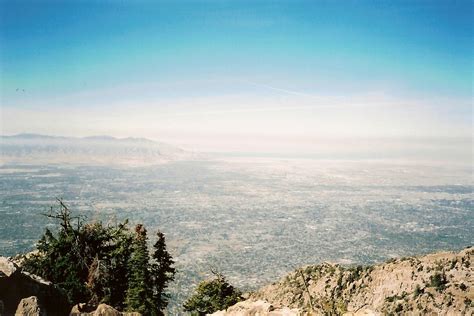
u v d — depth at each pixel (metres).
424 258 65.75
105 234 40.84
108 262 39.72
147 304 40.22
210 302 52.00
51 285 26.48
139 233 43.09
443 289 56.12
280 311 23.70
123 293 40.19
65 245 36.75
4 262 23.95
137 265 40.91
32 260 36.59
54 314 25.00
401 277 62.16
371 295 60.91
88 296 35.50
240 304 26.16
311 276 69.69
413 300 55.62
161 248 47.03
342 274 67.50
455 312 51.25
